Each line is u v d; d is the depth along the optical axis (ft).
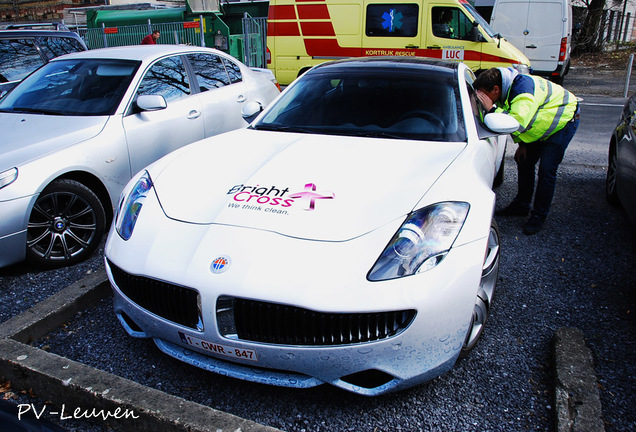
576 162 21.40
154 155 14.29
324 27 32.50
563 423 6.87
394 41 31.50
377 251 7.06
